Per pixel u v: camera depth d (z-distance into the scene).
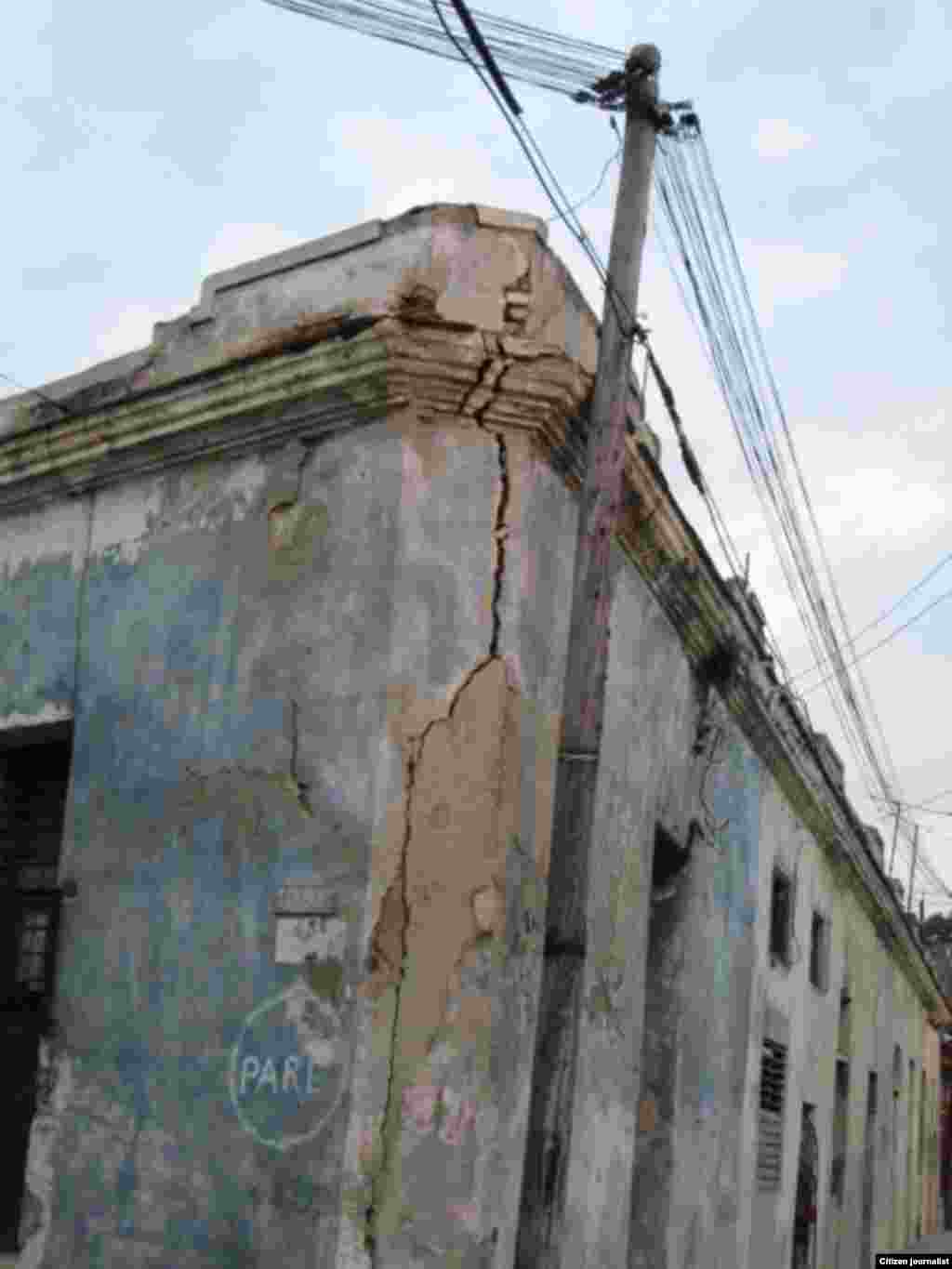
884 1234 23.89
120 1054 7.77
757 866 13.33
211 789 7.82
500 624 7.46
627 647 9.53
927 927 42.78
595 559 6.91
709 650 11.28
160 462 8.48
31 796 8.98
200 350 8.30
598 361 7.16
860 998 20.58
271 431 8.00
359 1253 6.75
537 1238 6.27
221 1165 7.25
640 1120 10.77
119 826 8.14
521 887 7.43
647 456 8.87
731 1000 12.37
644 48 7.28
